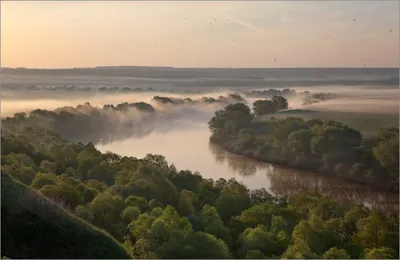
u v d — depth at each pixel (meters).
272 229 43.97
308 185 88.69
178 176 66.62
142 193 52.22
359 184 88.44
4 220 22.69
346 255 34.91
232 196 56.94
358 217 48.62
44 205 24.58
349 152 94.06
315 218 42.44
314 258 34.94
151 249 33.31
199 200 58.50
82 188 48.53
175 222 36.12
